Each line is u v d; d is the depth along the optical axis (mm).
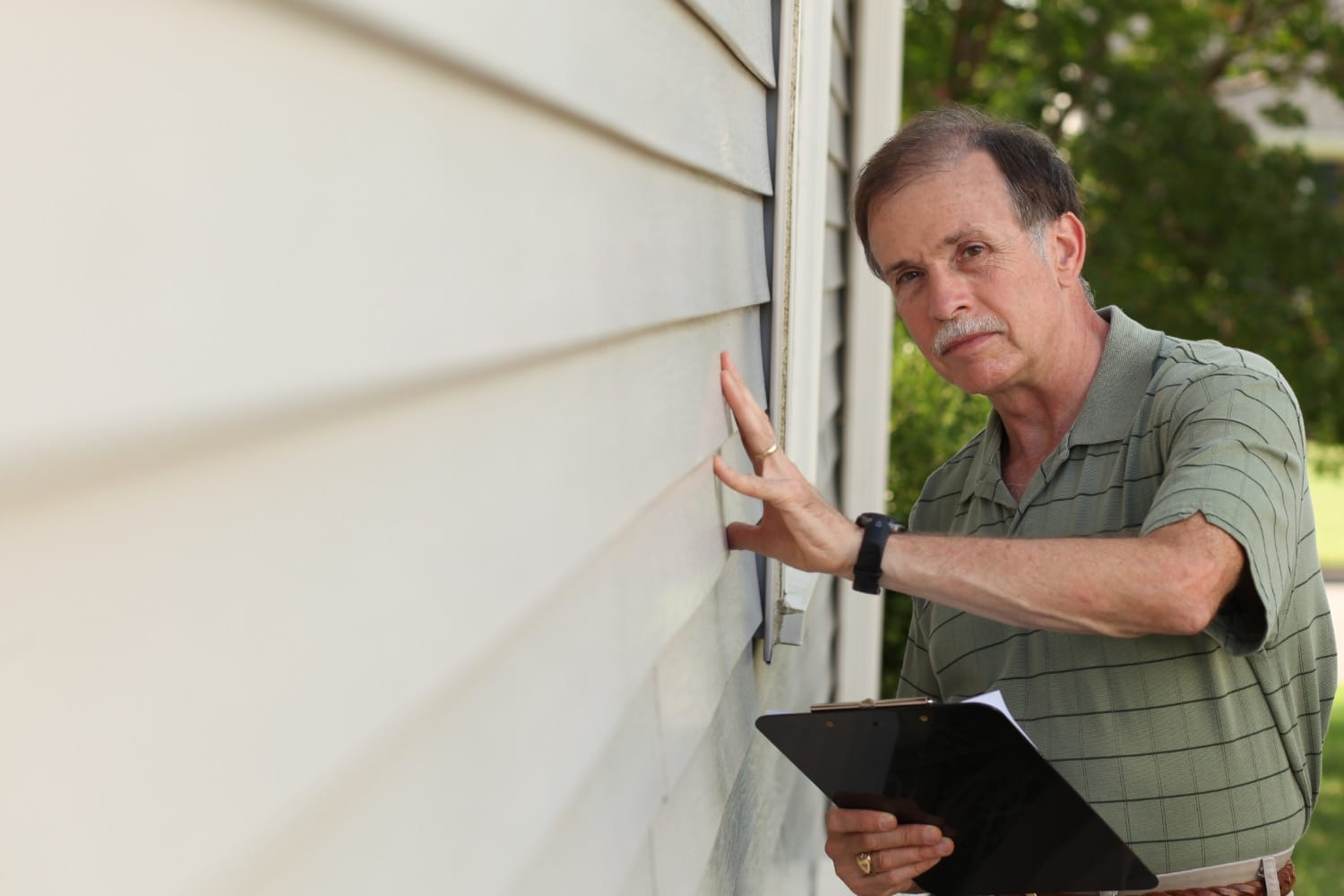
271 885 504
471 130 714
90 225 391
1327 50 11445
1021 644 1767
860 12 4207
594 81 954
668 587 1254
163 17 430
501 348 744
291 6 511
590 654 973
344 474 569
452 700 693
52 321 374
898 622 5848
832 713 1403
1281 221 10195
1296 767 1727
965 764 1416
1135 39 11078
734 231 1632
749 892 1905
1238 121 10586
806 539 1468
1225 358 1622
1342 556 15375
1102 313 1853
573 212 918
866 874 1652
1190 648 1659
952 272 1685
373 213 584
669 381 1280
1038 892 1623
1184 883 1692
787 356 1899
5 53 361
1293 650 1705
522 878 800
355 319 560
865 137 4203
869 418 4160
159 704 433
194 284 441
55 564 387
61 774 389
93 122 394
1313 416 10586
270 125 495
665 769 1225
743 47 1604
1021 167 1687
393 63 610
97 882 401
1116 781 1688
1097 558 1393
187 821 446
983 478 1877
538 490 844
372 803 595
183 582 448
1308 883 6180
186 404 433
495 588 750
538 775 832
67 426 377
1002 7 10586
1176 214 10414
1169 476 1498
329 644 548
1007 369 1707
